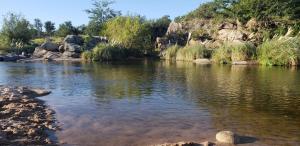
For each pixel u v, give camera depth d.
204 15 74.12
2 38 72.38
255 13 56.94
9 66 40.25
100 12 122.00
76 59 53.78
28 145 10.88
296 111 15.70
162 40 68.56
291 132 12.55
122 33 65.56
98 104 17.08
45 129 12.73
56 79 27.09
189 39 66.06
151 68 37.47
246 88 22.02
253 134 12.30
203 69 35.88
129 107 16.42
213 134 12.27
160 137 11.96
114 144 11.27
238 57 44.06
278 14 55.78
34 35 100.81
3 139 11.09
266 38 50.75
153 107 16.45
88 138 11.84
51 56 56.12
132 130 12.76
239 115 14.97
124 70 35.00
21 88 20.77
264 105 16.92
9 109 15.20
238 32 58.12
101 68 37.59
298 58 38.72
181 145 10.82
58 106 16.55
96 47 54.12
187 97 18.97
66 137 11.92
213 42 60.53
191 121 13.99
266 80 25.84
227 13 63.41
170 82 25.06
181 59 53.53
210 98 18.67
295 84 23.58
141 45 65.19
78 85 23.52
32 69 36.22
